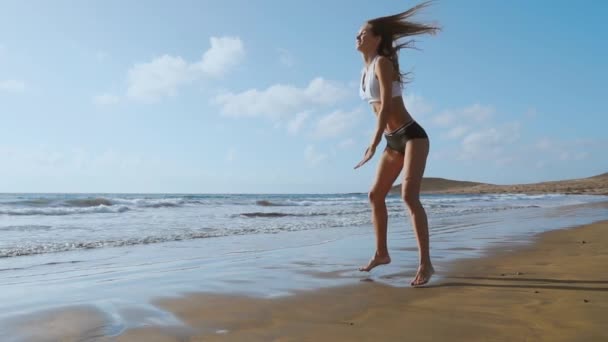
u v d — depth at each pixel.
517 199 30.95
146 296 2.90
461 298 2.76
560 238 6.36
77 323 2.28
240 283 3.32
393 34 3.54
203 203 19.19
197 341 1.99
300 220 10.67
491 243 5.83
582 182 60.72
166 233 7.43
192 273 3.79
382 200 3.73
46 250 5.41
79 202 15.96
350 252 5.14
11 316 2.41
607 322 2.15
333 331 2.12
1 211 11.93
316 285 3.23
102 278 3.61
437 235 7.01
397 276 3.59
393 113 3.44
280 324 2.25
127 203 16.88
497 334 2.02
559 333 2.00
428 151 3.44
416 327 2.16
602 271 3.54
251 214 12.52
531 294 2.82
